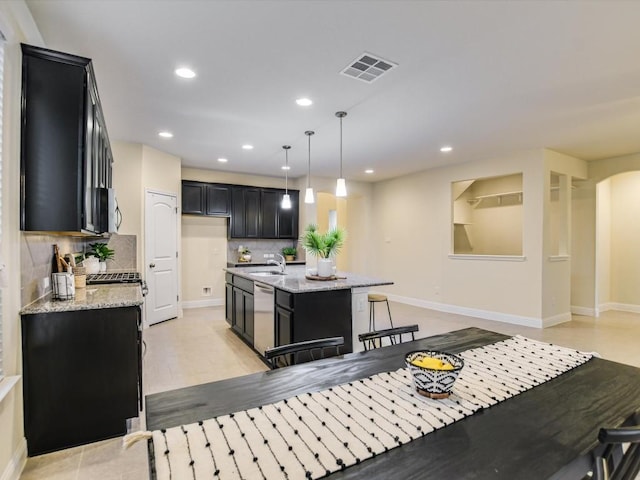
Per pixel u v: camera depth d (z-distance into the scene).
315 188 7.12
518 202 6.67
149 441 0.98
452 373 1.21
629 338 4.50
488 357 1.66
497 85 2.98
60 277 2.40
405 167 6.28
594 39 2.30
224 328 4.97
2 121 1.82
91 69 2.29
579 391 1.30
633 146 4.88
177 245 5.59
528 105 3.40
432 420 1.08
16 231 1.96
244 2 1.94
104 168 3.36
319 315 3.16
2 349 1.81
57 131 2.10
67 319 2.15
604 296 6.31
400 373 1.47
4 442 1.76
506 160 5.30
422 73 2.76
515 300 5.23
